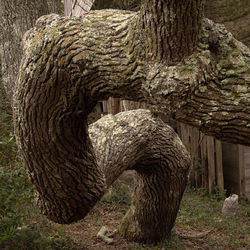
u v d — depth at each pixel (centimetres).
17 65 548
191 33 156
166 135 397
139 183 440
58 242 402
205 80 157
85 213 301
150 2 157
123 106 642
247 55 162
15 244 357
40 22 224
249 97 153
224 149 770
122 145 360
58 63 207
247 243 485
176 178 420
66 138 243
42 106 228
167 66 163
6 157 386
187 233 511
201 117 161
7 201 327
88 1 307
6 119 676
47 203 292
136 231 455
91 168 274
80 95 218
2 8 549
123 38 185
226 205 602
